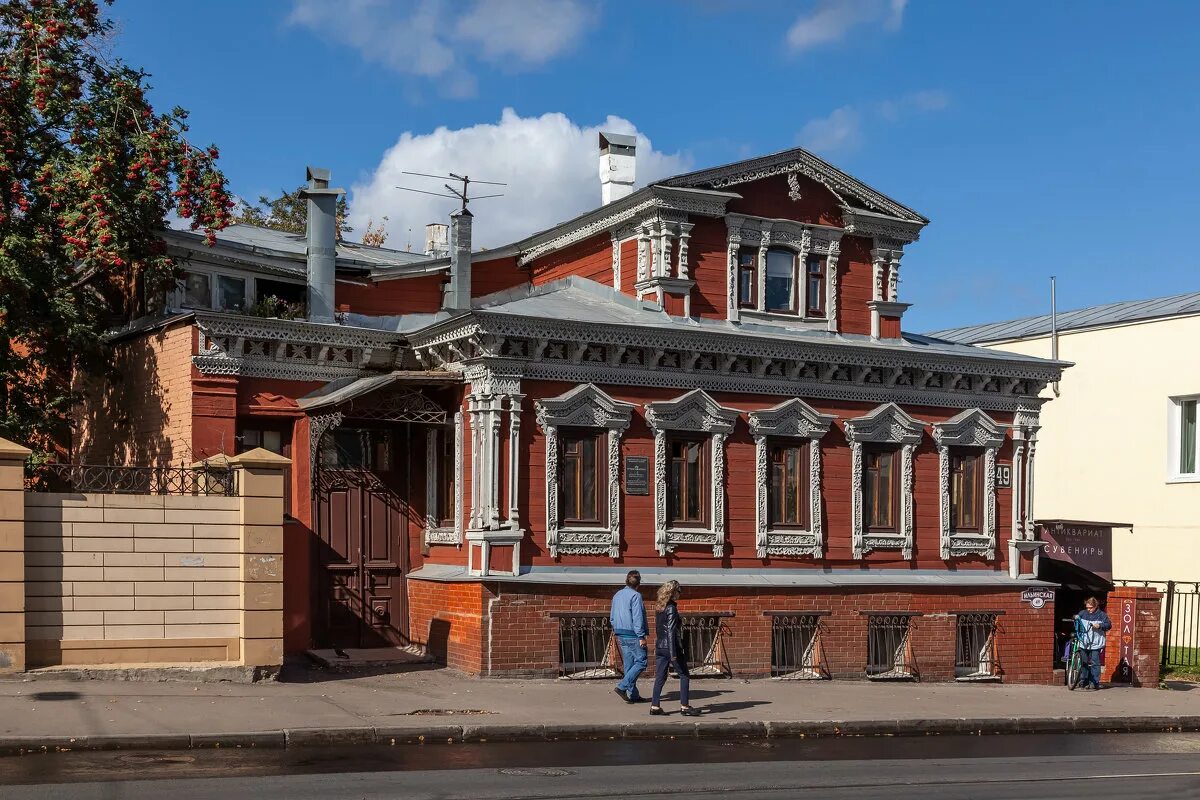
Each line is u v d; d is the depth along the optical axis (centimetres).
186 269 2297
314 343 2158
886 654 2414
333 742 1462
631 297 2431
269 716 1523
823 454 2389
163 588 1742
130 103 2264
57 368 2328
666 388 2245
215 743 1393
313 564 2147
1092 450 3662
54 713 1452
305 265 2419
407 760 1364
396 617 2231
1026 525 2608
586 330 2128
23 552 1639
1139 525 3512
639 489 2203
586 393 2148
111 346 2334
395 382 2062
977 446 2561
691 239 2373
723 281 2405
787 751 1570
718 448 2272
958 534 2531
